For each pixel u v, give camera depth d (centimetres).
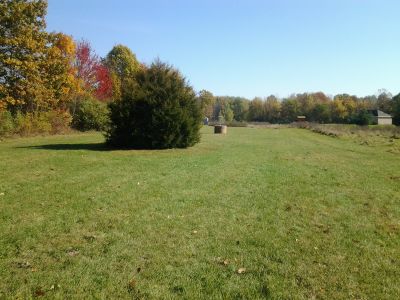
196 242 563
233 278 450
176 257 507
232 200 820
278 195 880
